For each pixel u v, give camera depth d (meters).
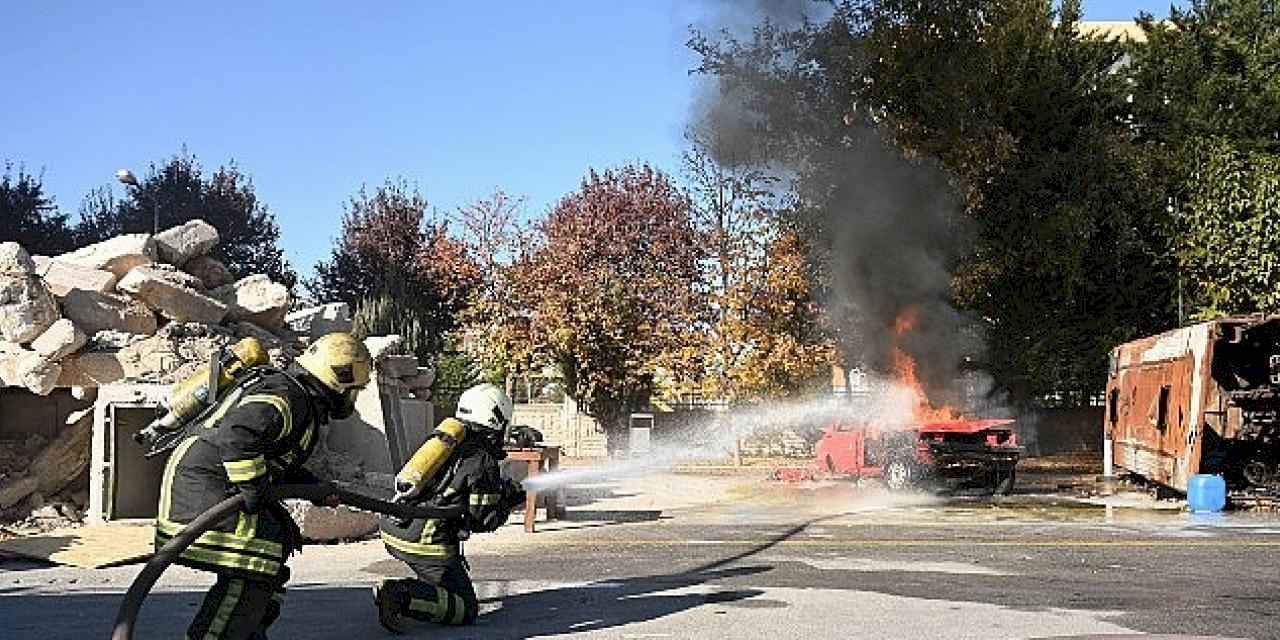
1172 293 28.08
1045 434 30.78
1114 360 22.69
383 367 16.55
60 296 14.20
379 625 7.82
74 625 7.83
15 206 41.34
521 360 34.59
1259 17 30.80
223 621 5.95
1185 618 8.12
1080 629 7.69
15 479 13.03
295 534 6.20
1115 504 18.25
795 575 10.20
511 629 7.66
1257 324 16.75
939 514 16.58
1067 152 28.19
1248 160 28.03
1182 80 30.41
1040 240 27.06
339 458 13.59
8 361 13.14
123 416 12.98
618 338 33.47
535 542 12.97
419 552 7.55
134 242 15.38
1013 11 27.62
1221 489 16.84
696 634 7.46
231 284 16.64
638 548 12.37
